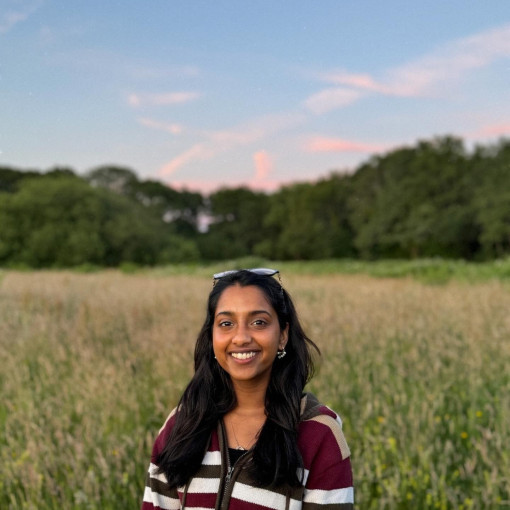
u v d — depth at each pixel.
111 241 58.47
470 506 3.05
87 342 7.29
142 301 11.14
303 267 26.48
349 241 77.38
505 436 3.74
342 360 6.11
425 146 67.31
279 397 1.63
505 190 57.62
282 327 1.69
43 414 4.54
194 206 91.25
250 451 1.57
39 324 8.28
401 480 3.40
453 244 64.69
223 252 82.81
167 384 5.14
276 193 86.50
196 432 1.63
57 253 55.84
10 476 3.46
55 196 58.09
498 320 8.05
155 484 1.68
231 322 1.63
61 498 3.28
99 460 3.45
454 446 3.91
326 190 78.00
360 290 13.49
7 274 24.00
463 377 5.43
